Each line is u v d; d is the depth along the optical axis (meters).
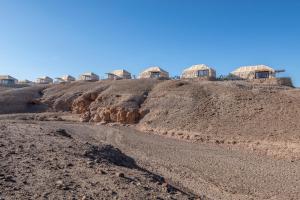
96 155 17.97
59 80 116.00
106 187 11.52
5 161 13.00
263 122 38.06
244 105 43.53
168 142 37.91
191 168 25.02
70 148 17.83
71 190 10.59
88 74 106.06
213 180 21.78
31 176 11.54
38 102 67.69
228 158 29.70
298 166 26.86
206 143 37.62
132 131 46.00
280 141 32.88
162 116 47.78
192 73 78.25
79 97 63.44
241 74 71.75
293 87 56.44
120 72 96.38
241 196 18.50
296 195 19.02
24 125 27.97
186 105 48.41
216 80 66.12
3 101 67.06
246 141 35.16
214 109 45.06
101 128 47.75
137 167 21.05
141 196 11.16
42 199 9.39
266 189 20.14
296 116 37.16
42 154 15.20
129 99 55.34
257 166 26.64
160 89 57.09
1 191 9.58
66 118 58.94
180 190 15.82
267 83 57.50
